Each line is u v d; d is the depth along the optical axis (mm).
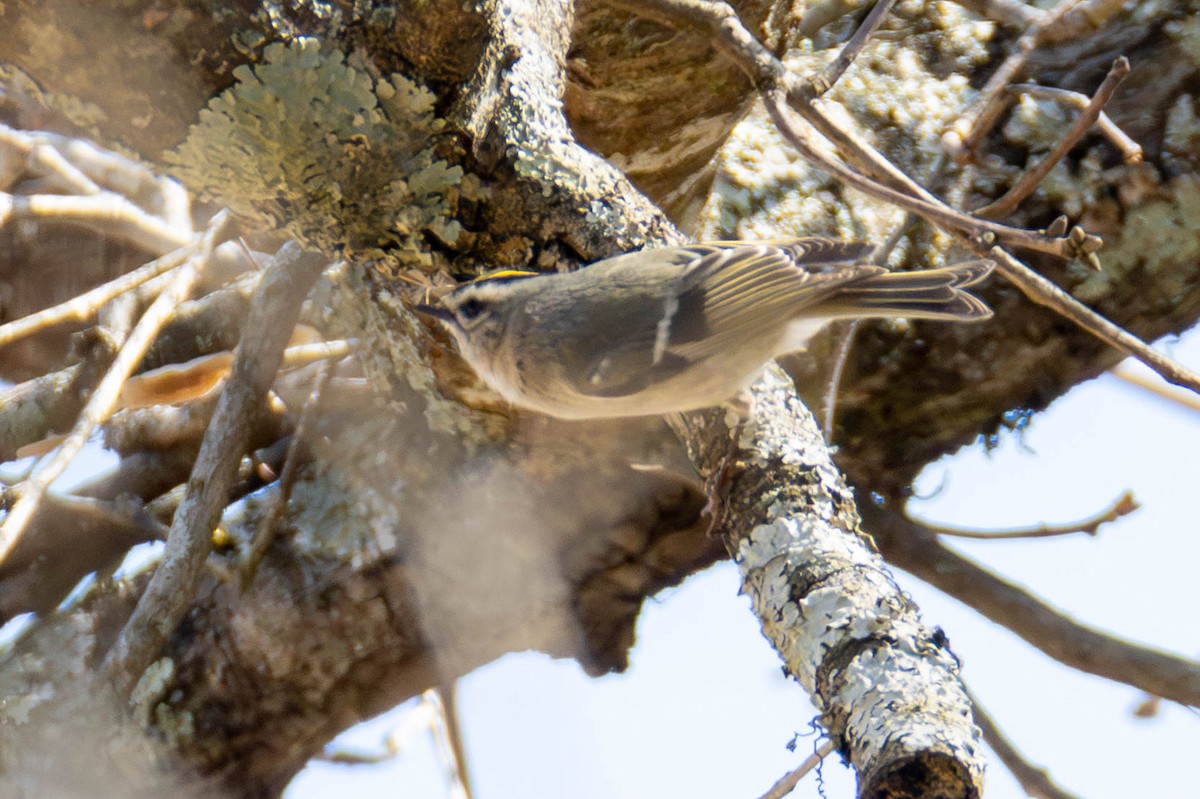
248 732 7926
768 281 6523
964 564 8938
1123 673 8469
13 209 8562
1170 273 8781
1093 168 8773
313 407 8156
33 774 7457
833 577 5484
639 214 6863
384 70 5992
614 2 6422
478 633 8250
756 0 7586
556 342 6609
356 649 7988
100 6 5551
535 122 6422
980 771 4531
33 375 10328
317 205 6305
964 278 6652
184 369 8812
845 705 4945
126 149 6148
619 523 8172
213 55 5785
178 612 7344
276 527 7953
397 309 7531
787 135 6258
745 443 6285
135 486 8594
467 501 8062
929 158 9117
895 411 8852
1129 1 9336
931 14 9867
